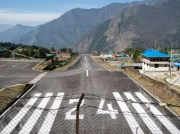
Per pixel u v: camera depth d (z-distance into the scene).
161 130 16.77
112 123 17.89
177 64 65.38
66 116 19.38
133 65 75.94
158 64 62.19
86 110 20.91
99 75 43.19
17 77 39.34
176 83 41.59
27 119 18.75
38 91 28.84
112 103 23.33
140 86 32.41
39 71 47.66
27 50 92.75
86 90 29.56
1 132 16.33
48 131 16.48
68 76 41.53
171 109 21.34
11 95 26.11
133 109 21.41
